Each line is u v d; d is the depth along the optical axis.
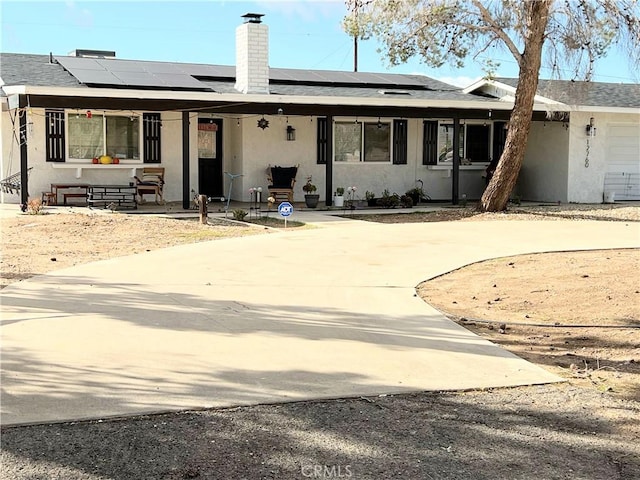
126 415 4.35
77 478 3.56
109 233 12.45
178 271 9.09
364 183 20.91
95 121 17.73
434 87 22.48
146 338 6.01
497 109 19.44
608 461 3.93
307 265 9.70
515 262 9.89
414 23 16.42
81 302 7.24
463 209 18.00
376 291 8.12
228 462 3.79
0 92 16.47
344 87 21.05
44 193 16.89
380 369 5.38
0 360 5.33
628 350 5.95
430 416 4.50
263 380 5.05
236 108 17.03
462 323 6.82
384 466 3.80
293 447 3.99
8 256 9.99
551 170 21.36
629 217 16.44
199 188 19.73
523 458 3.94
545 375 5.33
